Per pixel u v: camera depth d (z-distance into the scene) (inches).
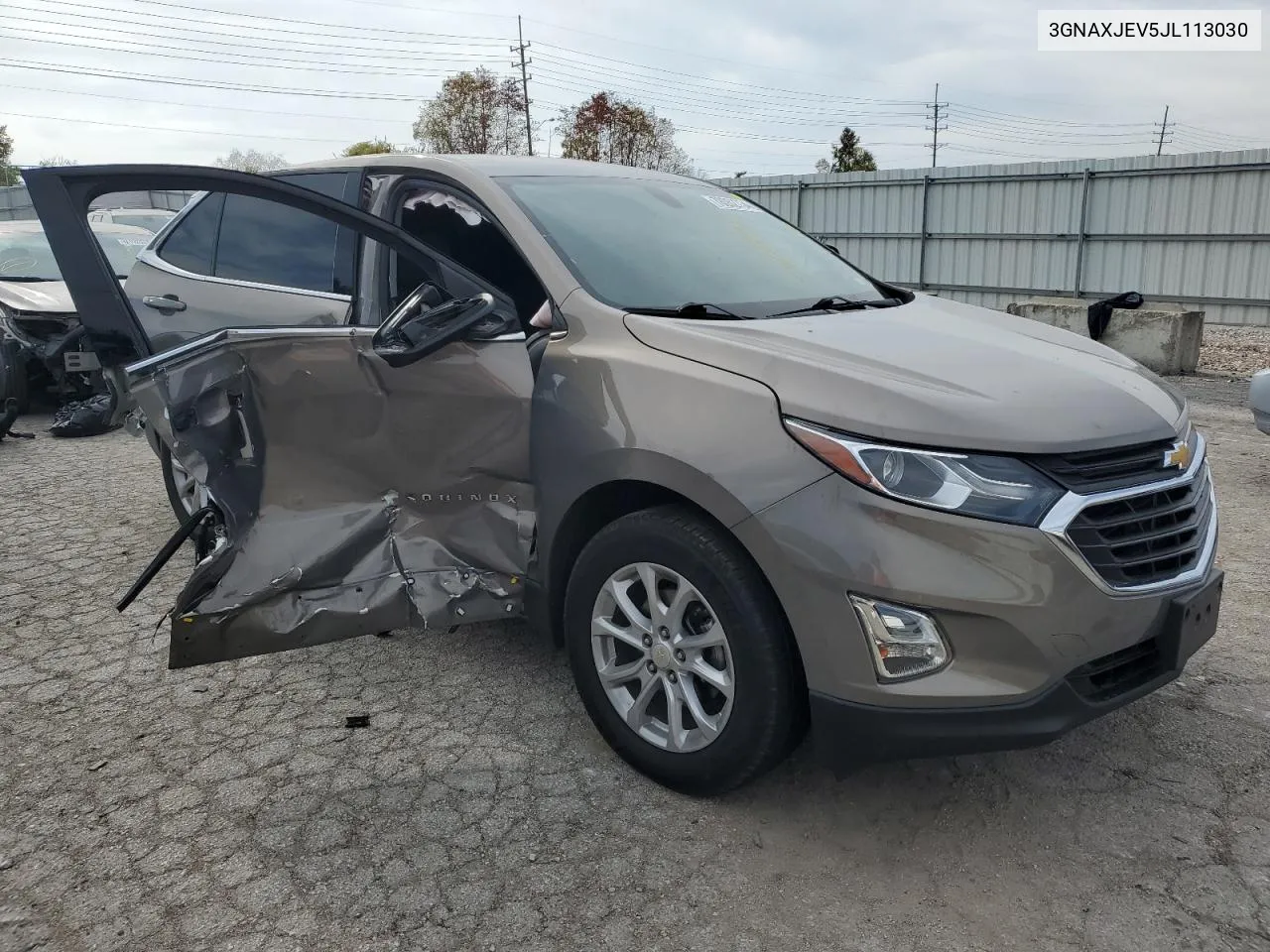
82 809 115.1
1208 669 148.2
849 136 2329.0
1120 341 478.0
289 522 122.1
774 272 148.3
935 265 691.4
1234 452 292.5
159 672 149.9
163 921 96.6
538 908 98.4
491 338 120.4
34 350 321.4
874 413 98.7
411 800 116.5
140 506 234.7
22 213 1018.1
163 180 114.3
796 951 93.0
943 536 94.7
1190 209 565.0
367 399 121.0
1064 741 128.9
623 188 156.0
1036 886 101.9
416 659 153.4
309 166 162.9
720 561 105.5
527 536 128.3
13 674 149.3
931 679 96.5
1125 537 100.7
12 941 93.7
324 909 98.3
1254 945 93.0
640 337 117.2
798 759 125.0
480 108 2279.8
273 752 127.4
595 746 128.4
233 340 114.3
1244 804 115.0
